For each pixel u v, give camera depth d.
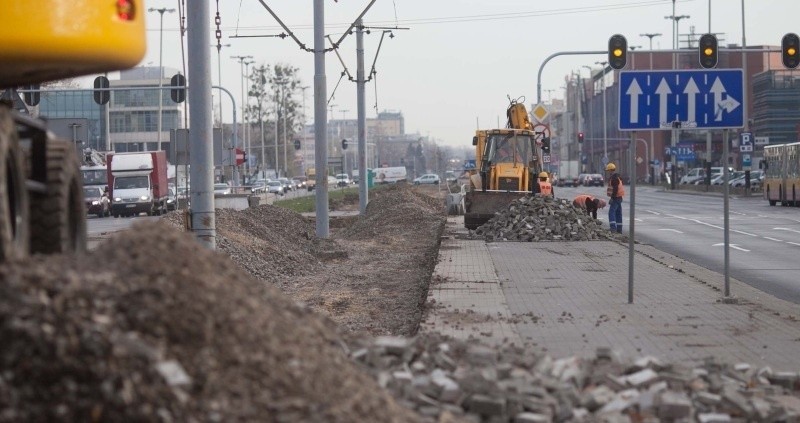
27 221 12.49
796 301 28.48
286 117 191.00
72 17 14.77
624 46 59.81
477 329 20.92
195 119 28.05
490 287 28.91
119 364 8.90
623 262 37.44
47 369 8.77
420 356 13.25
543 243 48.50
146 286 9.90
